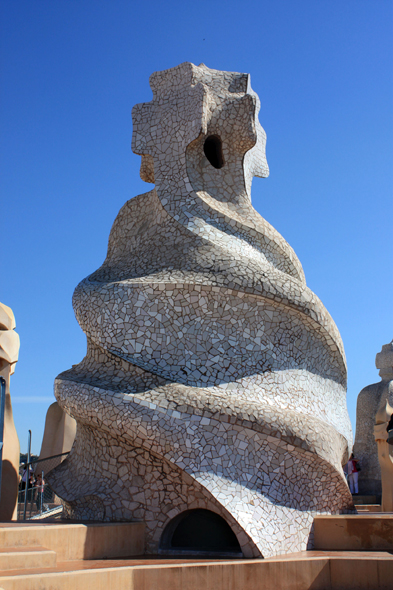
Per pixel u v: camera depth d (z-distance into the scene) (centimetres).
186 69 1270
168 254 1137
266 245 1202
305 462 977
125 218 1296
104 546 884
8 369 1234
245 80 1309
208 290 1058
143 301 1060
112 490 990
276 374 1062
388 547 952
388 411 1786
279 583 830
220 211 1176
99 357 1084
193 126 1207
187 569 804
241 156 1263
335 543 974
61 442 2019
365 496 2036
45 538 827
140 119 1285
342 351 1191
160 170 1232
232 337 1055
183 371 1022
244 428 951
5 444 1196
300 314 1098
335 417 1151
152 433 932
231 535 950
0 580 675
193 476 910
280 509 938
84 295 1109
